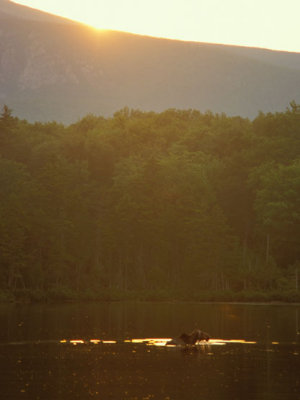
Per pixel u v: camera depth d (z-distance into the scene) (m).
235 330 70.44
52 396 38.34
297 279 148.38
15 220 139.62
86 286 148.50
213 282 153.00
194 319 83.81
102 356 51.75
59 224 148.00
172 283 154.62
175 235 158.25
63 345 57.53
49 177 157.12
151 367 47.34
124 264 158.12
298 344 59.28
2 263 139.12
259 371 46.00
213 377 43.91
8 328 70.19
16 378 43.19
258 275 152.00
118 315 89.81
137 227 158.00
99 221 159.88
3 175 156.88
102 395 38.62
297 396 38.81
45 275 144.25
